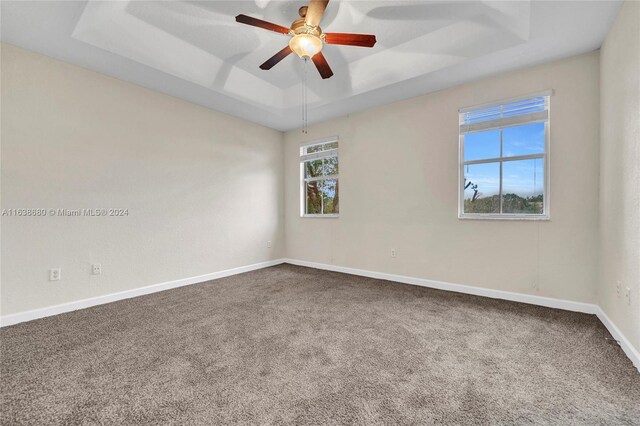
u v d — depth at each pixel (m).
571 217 2.80
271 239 5.20
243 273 4.58
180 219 3.86
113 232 3.24
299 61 3.58
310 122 4.86
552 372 1.77
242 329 2.43
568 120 2.80
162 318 2.69
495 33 2.62
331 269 4.78
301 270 4.79
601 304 2.58
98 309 2.94
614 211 2.24
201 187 4.11
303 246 5.18
